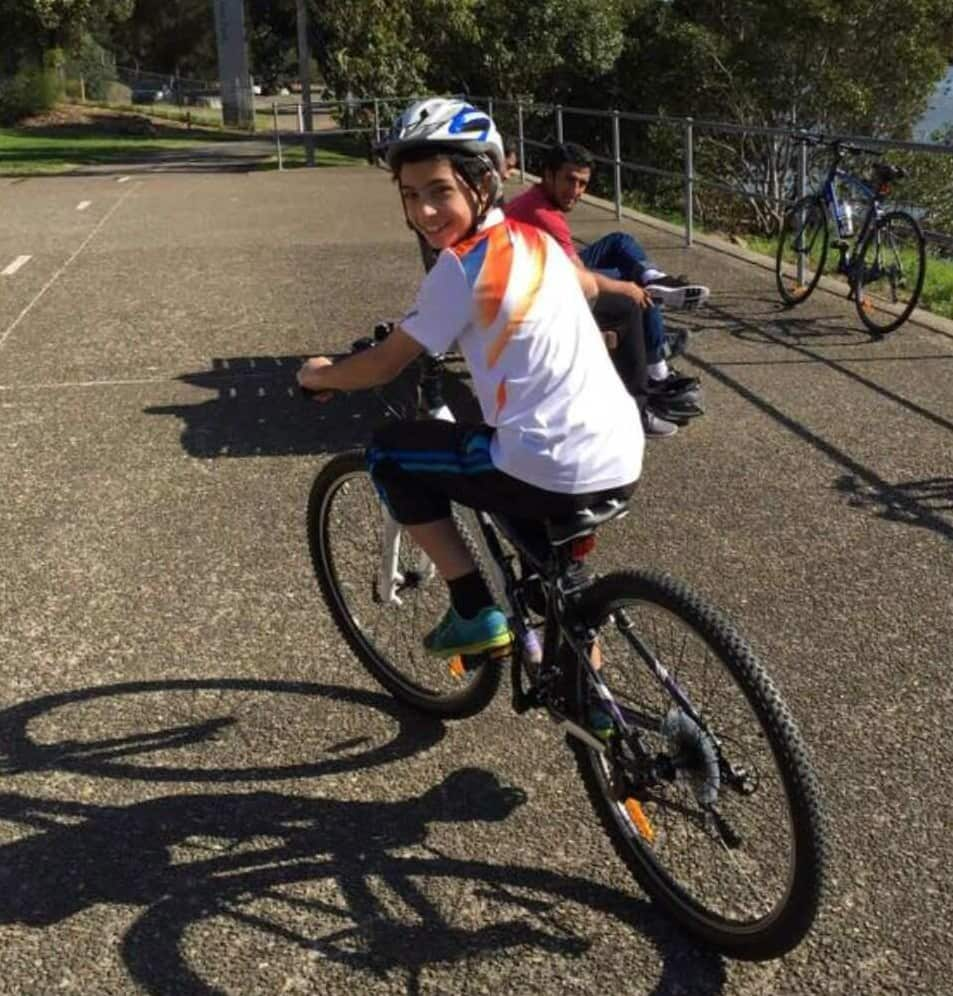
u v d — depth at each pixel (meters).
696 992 2.55
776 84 26.14
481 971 2.62
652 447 5.68
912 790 3.15
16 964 2.65
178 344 7.84
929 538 4.62
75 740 3.47
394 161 2.70
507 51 26.00
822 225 8.30
